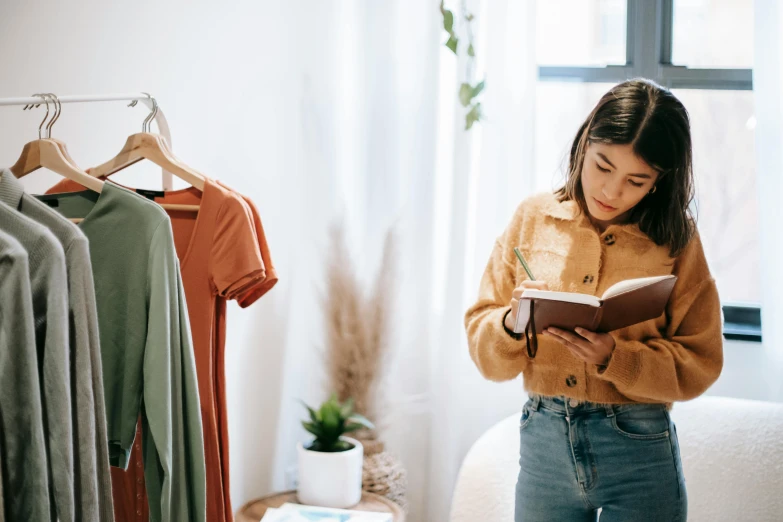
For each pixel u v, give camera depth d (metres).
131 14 1.80
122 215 1.25
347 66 2.24
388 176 2.21
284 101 2.20
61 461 1.00
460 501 1.94
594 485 1.41
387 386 2.22
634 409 1.41
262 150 2.15
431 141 2.18
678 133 1.37
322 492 1.92
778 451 1.92
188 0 1.92
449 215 2.19
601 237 1.48
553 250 1.50
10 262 0.95
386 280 2.17
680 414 2.02
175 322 1.24
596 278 1.45
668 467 1.42
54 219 1.08
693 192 1.46
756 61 2.08
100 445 1.09
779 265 2.07
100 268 1.26
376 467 2.09
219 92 2.01
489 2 2.15
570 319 1.31
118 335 1.26
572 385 1.42
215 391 1.52
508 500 1.93
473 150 2.20
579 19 2.39
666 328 1.49
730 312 2.38
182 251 1.50
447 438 2.20
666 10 2.36
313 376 2.33
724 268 2.45
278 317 2.20
